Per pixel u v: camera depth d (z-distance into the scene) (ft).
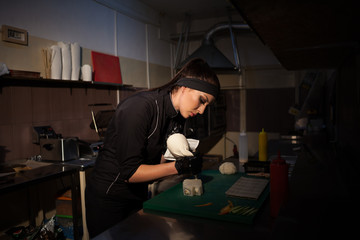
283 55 5.13
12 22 7.77
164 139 4.13
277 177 2.91
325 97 13.37
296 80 15.61
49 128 8.67
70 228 7.81
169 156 3.92
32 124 8.46
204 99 3.55
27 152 8.33
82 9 10.14
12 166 7.02
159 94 3.74
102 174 4.00
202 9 14.58
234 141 17.35
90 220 4.14
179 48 17.11
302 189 2.88
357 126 4.12
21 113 8.15
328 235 1.88
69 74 8.89
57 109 9.28
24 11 8.09
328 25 2.99
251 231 2.61
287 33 3.40
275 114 16.24
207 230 2.64
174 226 2.74
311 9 2.45
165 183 4.96
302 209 2.35
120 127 3.33
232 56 16.70
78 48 9.26
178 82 3.57
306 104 13.93
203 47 15.03
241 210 3.00
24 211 8.30
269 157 6.50
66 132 9.62
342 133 6.07
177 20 16.69
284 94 15.97
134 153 3.29
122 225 2.78
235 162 5.98
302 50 4.57
